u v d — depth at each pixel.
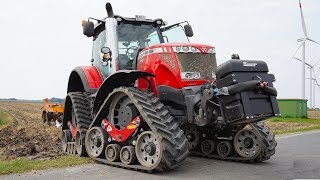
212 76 6.69
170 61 6.52
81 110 7.70
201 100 6.18
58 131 14.73
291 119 25.94
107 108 6.83
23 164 6.18
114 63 7.14
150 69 6.68
